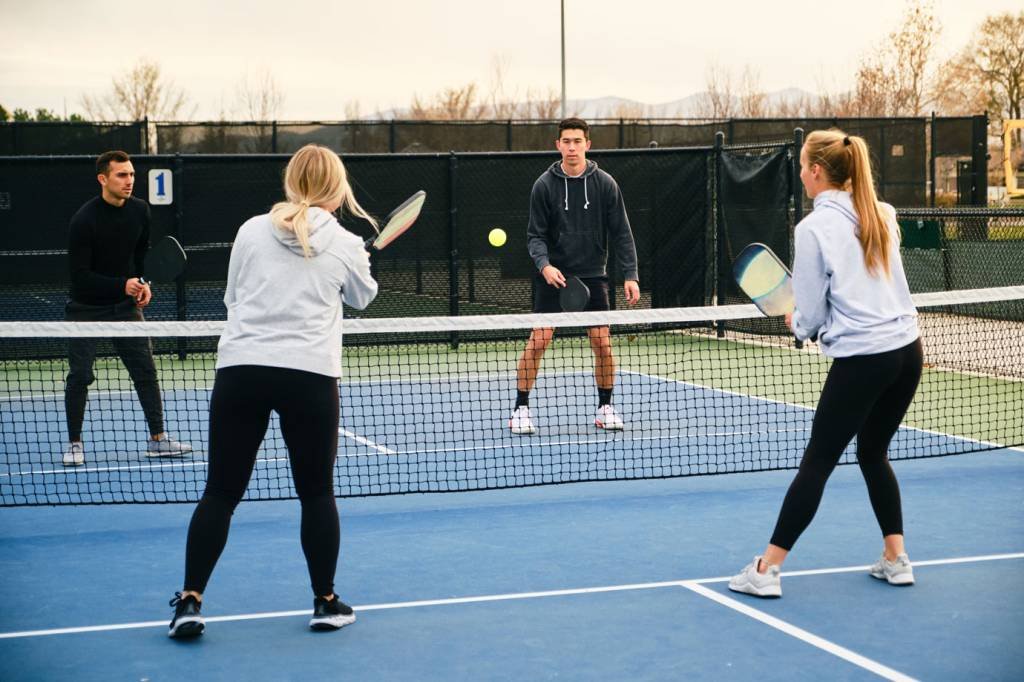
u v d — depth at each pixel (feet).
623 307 43.73
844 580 15.75
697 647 13.25
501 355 41.39
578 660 12.90
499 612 14.61
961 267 45.93
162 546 17.87
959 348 39.73
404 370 37.86
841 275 14.42
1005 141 79.82
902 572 15.43
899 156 69.05
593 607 14.75
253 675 12.57
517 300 43.37
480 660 12.95
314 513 13.88
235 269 13.94
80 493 21.27
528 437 26.71
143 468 23.71
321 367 13.56
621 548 17.51
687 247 43.39
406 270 42.93
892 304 14.57
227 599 15.26
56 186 40.24
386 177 42.60
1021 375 35.12
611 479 20.90
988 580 15.66
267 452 25.26
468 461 24.00
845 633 13.65
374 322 21.86
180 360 39.70
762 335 42.11
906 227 38.81
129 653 13.26
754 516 19.31
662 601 14.96
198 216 40.78
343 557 17.17
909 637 13.50
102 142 67.21
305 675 12.56
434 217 42.80
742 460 23.65
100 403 32.07
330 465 13.94
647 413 29.71
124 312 23.80
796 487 14.83
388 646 13.44
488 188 42.93
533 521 19.16
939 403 31.07
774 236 40.32
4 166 39.52
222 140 68.49
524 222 43.24
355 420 29.27
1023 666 12.55
